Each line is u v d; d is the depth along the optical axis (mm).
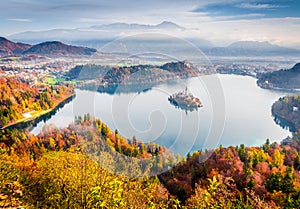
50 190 6129
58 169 6832
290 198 12539
